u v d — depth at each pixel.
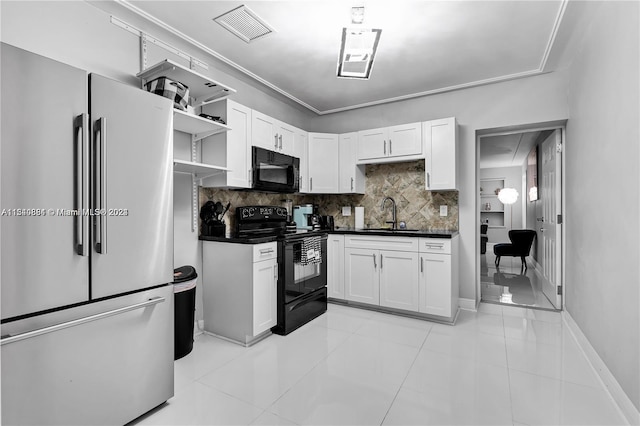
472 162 3.44
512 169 8.76
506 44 2.57
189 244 2.74
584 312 2.40
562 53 2.69
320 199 4.48
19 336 1.23
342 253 3.53
